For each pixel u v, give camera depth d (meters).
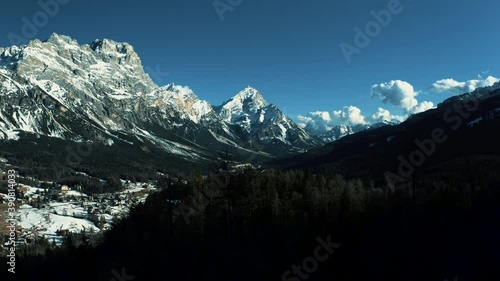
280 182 125.50
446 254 68.88
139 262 86.31
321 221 88.25
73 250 110.25
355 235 80.81
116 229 119.12
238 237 87.56
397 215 93.38
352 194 113.56
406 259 68.81
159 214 108.25
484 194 104.62
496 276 60.91
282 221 94.56
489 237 73.31
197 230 95.19
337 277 68.38
